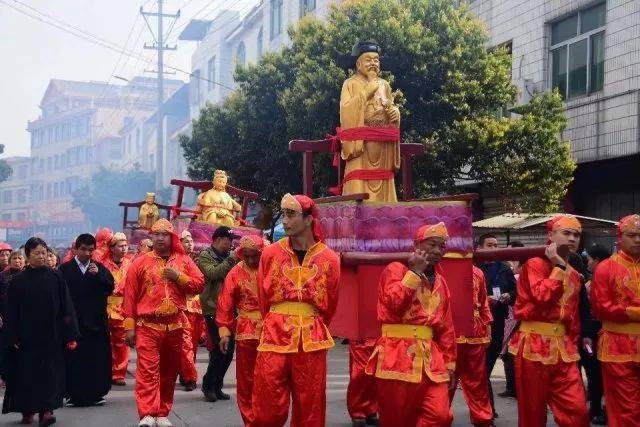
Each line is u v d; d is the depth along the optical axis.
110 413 9.77
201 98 54.22
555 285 6.82
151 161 64.88
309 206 6.51
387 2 18.28
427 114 17.95
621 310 7.11
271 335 6.48
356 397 8.68
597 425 9.05
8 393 8.97
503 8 21.78
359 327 6.89
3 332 8.92
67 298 9.25
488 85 18.33
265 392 6.42
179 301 8.66
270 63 21.44
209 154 23.59
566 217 7.07
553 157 17.80
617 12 17.64
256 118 21.66
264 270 6.62
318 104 17.67
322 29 19.05
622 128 16.98
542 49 20.11
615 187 18.05
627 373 7.16
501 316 9.81
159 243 8.62
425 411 6.27
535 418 7.07
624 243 7.20
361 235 7.08
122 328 12.04
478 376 8.45
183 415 9.58
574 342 7.08
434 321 6.36
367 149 8.83
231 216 15.72
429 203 7.14
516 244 10.86
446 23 18.03
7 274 11.56
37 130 94.94
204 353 16.08
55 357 9.05
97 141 82.06
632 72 17.16
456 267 7.12
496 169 18.16
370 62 9.09
